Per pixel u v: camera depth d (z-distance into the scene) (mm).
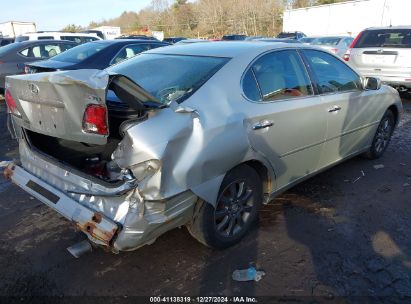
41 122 2682
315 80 3748
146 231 2408
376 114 4777
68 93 2318
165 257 3031
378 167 4977
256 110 3020
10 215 3713
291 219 3607
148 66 3303
